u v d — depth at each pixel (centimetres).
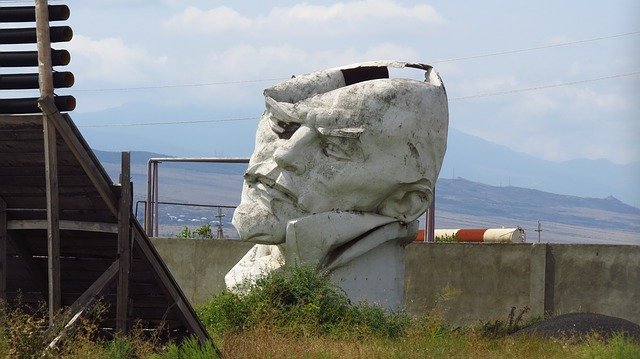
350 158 2353
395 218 2400
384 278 2419
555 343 2030
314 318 2167
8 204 1830
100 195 1711
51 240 1691
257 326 2081
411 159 2359
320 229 2342
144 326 1889
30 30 1642
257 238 2383
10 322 1691
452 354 1892
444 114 2406
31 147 1702
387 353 1877
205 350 1767
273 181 2384
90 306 1691
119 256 1706
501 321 2425
